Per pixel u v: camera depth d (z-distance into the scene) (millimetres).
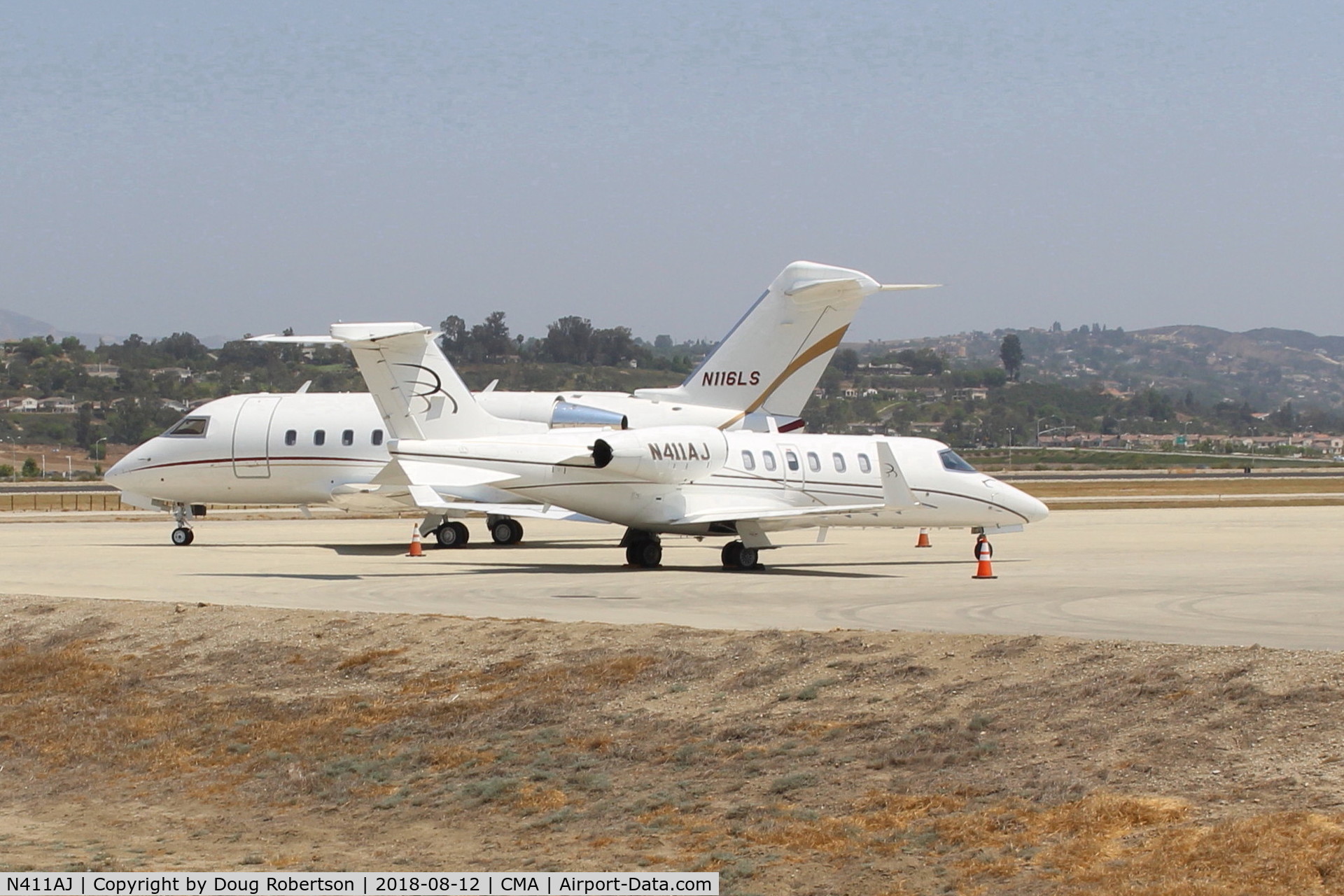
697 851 24141
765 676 32594
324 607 46000
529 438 62469
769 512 59188
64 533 91250
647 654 34969
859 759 27422
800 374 78438
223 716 34938
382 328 62250
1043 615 41938
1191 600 46094
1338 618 40812
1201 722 26156
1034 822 23281
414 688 35438
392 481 63719
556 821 26391
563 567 61938
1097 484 194750
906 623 40188
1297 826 21188
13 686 38906
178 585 53250
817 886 22000
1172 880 20312
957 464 65750
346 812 28422
